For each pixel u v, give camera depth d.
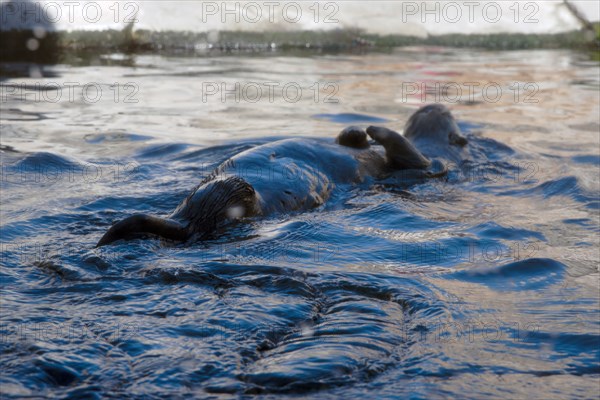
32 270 9.51
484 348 7.61
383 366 7.14
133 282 9.07
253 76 27.98
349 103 23.33
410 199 13.74
